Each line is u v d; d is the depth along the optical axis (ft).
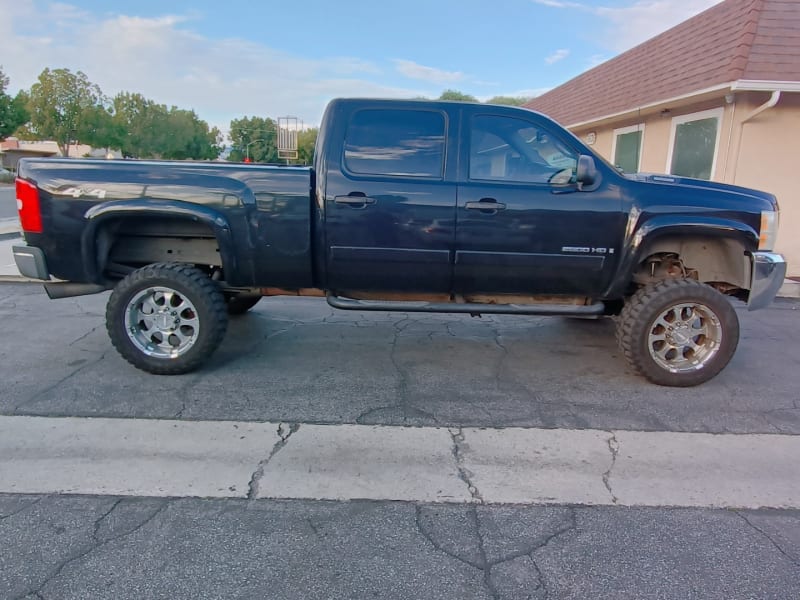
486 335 17.97
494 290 13.70
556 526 8.25
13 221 48.06
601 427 11.38
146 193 12.76
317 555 7.50
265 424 11.14
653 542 7.93
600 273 13.35
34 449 9.95
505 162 13.15
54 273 13.26
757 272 13.20
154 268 13.17
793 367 15.31
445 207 12.88
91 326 17.78
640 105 33.88
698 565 7.48
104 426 10.85
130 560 7.30
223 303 13.57
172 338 13.55
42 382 12.98
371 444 10.46
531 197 12.87
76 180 12.75
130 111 183.83
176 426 10.93
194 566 7.22
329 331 18.01
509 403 12.50
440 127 13.04
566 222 12.97
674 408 12.41
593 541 7.93
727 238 13.30
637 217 12.93
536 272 13.32
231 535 7.86
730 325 13.26
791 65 26.35
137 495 8.73
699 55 31.19
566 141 13.08
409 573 7.22
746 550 7.79
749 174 28.63
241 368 14.29
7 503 8.44
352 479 9.34
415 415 11.73
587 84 46.85
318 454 10.07
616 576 7.24
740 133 28.22
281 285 13.73
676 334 13.50
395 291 13.91
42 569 7.09
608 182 13.01
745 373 14.78
